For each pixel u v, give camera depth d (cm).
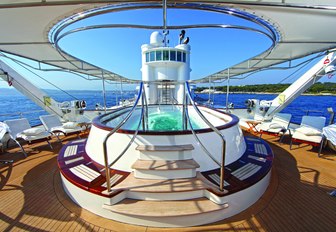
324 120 517
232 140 322
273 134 555
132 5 321
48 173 350
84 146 398
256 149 375
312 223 215
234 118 401
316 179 319
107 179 217
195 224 213
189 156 270
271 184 301
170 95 1070
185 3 316
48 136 500
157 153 264
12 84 613
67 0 254
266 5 278
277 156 431
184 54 1027
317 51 561
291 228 208
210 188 228
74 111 802
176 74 1053
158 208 214
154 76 1054
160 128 591
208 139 289
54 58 593
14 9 272
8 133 486
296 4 272
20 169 368
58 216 229
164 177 248
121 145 289
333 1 280
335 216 227
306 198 264
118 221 220
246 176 260
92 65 646
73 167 294
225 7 317
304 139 455
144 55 1034
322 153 452
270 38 440
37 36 395
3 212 236
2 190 289
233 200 226
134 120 637
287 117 621
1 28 351
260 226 212
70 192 262
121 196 228
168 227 212
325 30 390
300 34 417
